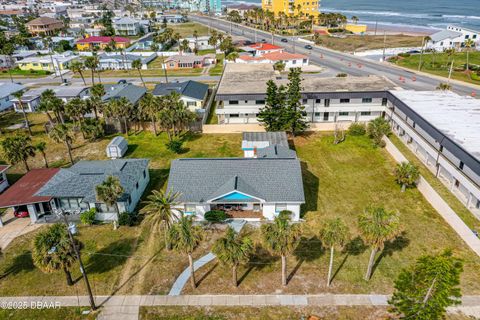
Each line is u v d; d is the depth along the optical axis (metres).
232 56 129.75
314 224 45.81
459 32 142.88
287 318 33.19
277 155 54.72
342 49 151.12
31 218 47.72
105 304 35.22
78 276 38.88
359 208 48.97
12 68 138.25
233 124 75.88
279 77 87.12
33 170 55.62
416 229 44.34
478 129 53.78
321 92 72.75
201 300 35.34
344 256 40.41
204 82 111.75
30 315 34.31
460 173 48.19
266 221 46.44
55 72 132.00
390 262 39.22
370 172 58.31
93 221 47.19
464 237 42.28
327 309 33.94
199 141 71.56
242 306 34.53
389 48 147.00
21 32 188.88
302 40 172.00
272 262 39.91
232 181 46.88
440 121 57.00
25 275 39.09
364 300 34.78
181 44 160.25
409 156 61.47
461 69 109.62
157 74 124.75
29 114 89.81
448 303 30.30
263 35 191.38
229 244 33.47
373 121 68.19
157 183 56.50
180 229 33.97
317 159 62.84
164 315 33.88
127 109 70.94
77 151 68.50
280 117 68.00
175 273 38.84
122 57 135.38
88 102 74.44
